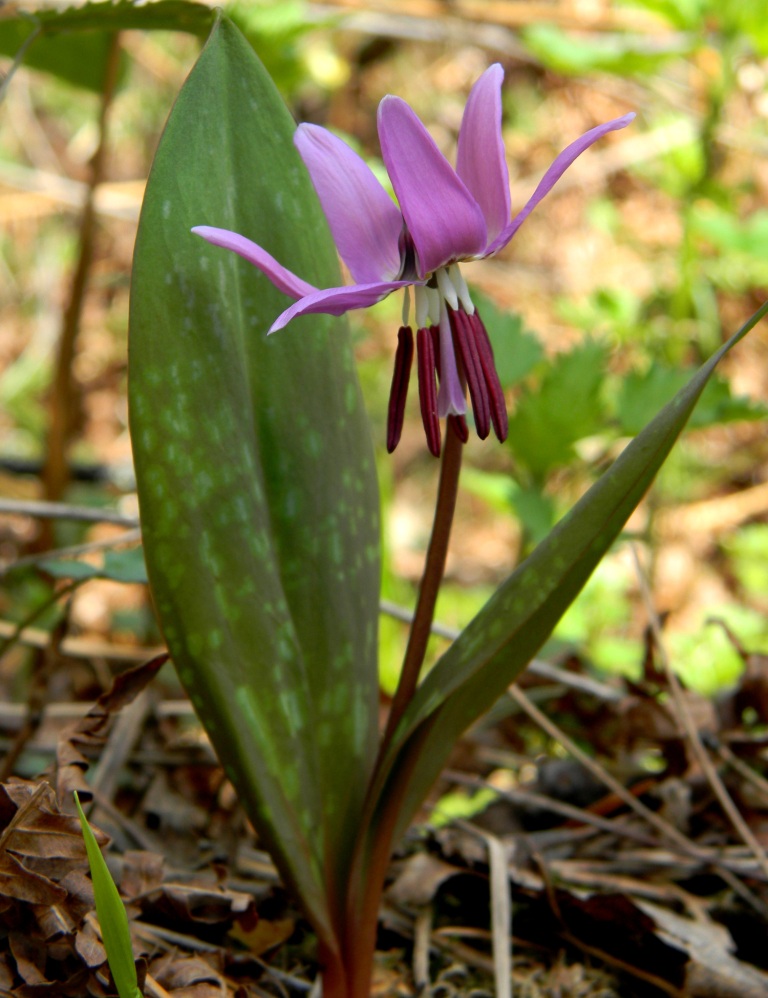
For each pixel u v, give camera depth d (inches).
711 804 20.1
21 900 16.4
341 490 17.1
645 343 38.8
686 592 41.3
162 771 19.6
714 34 35.5
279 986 18.0
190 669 16.6
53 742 20.8
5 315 52.1
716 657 30.3
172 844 19.2
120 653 23.5
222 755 16.7
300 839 16.9
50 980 16.6
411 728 16.5
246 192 16.9
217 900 17.9
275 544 16.9
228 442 16.7
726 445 49.1
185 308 16.6
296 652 16.9
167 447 16.4
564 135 55.7
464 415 16.4
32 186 42.6
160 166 16.6
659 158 45.7
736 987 18.3
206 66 16.9
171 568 16.5
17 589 29.5
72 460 39.7
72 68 26.9
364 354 48.1
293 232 17.0
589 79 50.8
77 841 16.5
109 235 53.1
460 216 15.9
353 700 17.2
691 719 20.5
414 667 16.8
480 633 16.3
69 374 28.6
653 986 18.4
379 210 16.0
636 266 52.2
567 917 18.7
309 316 17.1
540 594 16.1
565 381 22.5
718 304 48.2
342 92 59.3
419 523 49.6
